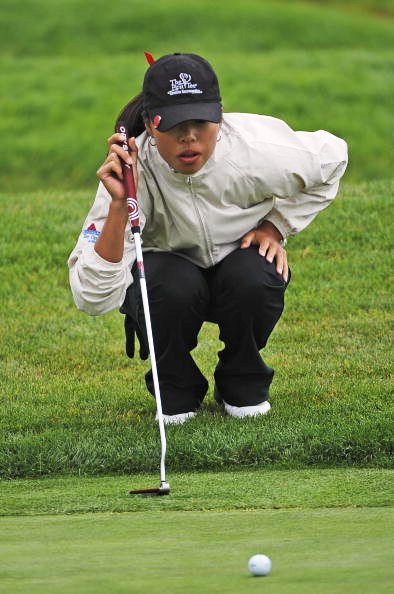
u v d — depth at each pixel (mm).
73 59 74875
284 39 80562
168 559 10445
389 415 18000
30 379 21891
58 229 31953
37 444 16969
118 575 9789
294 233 18125
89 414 19422
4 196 36125
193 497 14180
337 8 96125
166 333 18031
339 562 10078
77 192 37188
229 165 16703
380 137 56094
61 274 29031
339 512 12875
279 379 21141
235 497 14109
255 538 11398
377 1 98188
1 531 12070
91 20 83250
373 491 14305
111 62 72312
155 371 15523
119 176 15953
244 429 17375
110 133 56969
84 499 14242
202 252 17703
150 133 16359
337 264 28766
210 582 9445
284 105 59094
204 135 15883
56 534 11859
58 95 63375
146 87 15922
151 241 17969
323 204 18000
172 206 16938
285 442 16750
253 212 17484
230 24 82625
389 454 16469
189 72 15672
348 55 72312
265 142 16969
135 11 84562
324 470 15961
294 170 17031
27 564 10297
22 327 25266
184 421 18469
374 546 10773
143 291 15859
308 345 23422
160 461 15750
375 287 27203
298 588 9109
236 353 18484
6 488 15320
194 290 17672
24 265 29438
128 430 17766
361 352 22750
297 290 27156
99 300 16375
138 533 11844
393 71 68000
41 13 85312
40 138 56656
